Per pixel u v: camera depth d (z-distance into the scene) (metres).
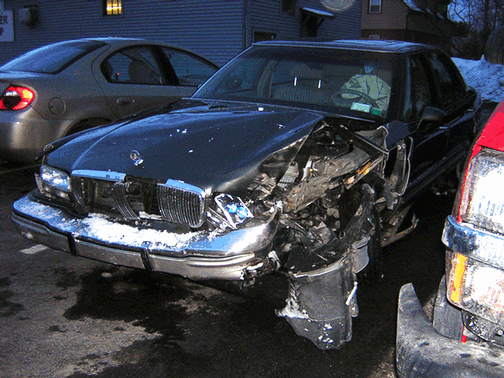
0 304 2.96
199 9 14.47
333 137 3.02
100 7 16.50
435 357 1.47
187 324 2.80
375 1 31.27
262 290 3.21
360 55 3.89
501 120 1.48
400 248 4.03
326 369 2.45
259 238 2.30
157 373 2.37
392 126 3.27
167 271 2.39
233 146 2.66
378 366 2.48
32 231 2.78
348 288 2.41
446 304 1.80
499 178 1.42
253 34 14.45
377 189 2.92
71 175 2.73
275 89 3.83
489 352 1.46
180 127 2.96
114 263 2.51
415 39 32.09
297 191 2.46
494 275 1.45
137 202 2.58
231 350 2.57
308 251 2.39
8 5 19.31
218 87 4.04
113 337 2.65
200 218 2.39
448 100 4.60
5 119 4.64
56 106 4.77
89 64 5.14
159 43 5.85
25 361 2.42
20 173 5.82
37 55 5.38
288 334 2.73
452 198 5.36
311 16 17.08
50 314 2.86
